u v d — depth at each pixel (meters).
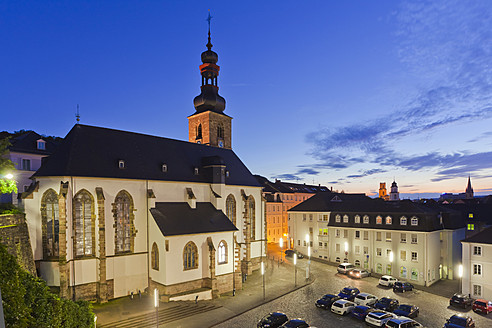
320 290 46.94
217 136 67.00
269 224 94.69
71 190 38.16
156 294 30.06
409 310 36.88
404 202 59.47
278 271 58.09
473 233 69.62
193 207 48.56
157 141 52.53
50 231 38.38
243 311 37.91
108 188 40.94
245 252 56.00
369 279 53.88
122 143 47.00
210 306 39.41
